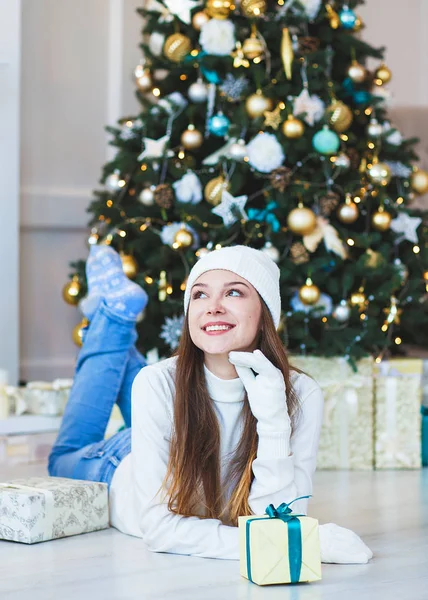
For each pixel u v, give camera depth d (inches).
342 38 154.1
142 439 93.4
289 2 147.8
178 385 93.3
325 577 85.1
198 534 90.9
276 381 88.5
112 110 194.1
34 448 149.7
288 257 143.3
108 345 115.9
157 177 151.1
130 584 83.0
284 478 88.4
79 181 192.5
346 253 146.6
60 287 190.5
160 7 158.6
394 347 165.0
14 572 87.0
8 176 176.9
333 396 144.3
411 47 227.8
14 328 177.6
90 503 102.9
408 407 145.6
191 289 92.9
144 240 152.0
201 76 151.4
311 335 147.6
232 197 138.0
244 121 143.2
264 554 81.7
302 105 142.7
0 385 149.2
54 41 189.8
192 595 79.7
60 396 151.8
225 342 89.4
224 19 147.6
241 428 94.3
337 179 151.1
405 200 157.6
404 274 149.6
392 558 92.2
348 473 142.1
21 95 187.0
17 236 177.6
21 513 97.3
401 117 205.5
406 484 133.3
